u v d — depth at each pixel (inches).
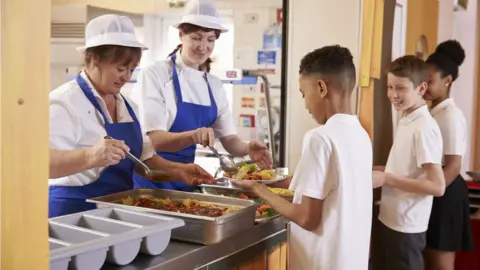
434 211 115.5
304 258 71.2
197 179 84.4
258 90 138.1
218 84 104.1
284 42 127.0
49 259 44.3
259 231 74.7
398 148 101.5
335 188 68.4
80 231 56.9
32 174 39.2
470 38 191.2
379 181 92.6
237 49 141.7
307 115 125.1
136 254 56.8
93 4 146.7
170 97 95.6
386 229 102.0
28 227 39.1
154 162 87.7
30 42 38.2
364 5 116.4
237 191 91.7
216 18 94.6
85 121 76.9
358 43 117.2
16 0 37.1
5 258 38.1
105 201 74.7
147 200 76.5
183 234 65.6
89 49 77.1
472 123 196.7
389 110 138.5
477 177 146.6
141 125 92.2
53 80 150.5
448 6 182.7
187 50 96.1
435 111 116.0
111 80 77.5
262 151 102.0
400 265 100.0
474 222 135.5
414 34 150.9
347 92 70.7
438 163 96.0
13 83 37.4
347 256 68.7
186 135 87.2
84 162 66.2
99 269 52.9
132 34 78.1
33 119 38.9
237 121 141.1
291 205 70.7
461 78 192.9
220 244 66.0
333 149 67.8
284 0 126.1
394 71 100.8
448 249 115.1
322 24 121.3
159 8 146.6
